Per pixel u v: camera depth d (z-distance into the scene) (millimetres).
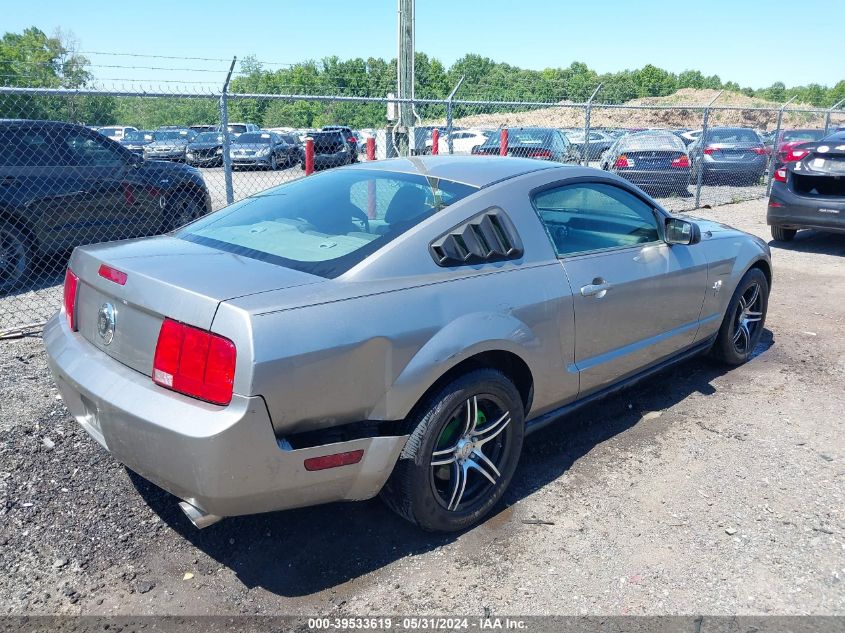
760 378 4762
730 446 3750
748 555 2799
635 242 3846
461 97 35656
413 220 2908
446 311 2730
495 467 3021
